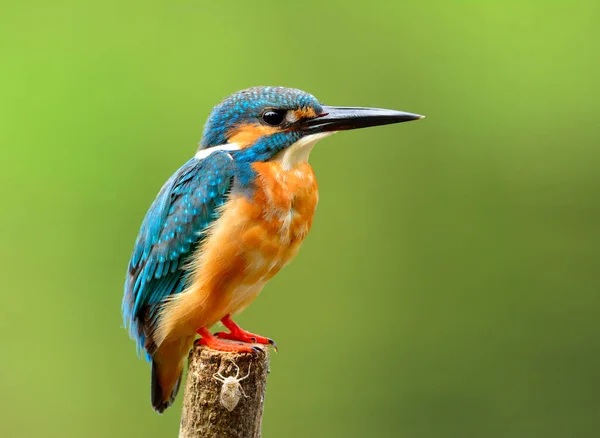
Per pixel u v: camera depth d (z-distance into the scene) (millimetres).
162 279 8664
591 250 14648
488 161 14945
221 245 8297
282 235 8445
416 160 15000
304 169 8711
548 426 13820
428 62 15211
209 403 7387
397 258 14680
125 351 14047
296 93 8773
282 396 14086
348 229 14844
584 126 14977
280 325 14461
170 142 14336
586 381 13961
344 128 8797
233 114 8766
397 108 15062
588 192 14789
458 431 13875
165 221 8672
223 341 8219
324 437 14008
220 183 8461
